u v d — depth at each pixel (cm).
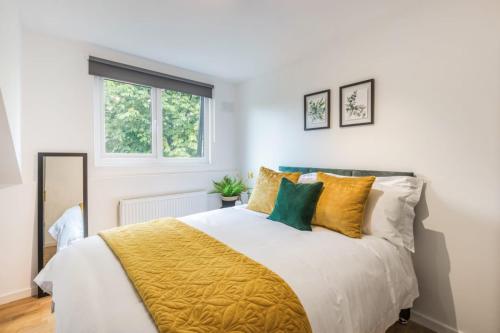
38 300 203
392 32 187
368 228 165
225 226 176
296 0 166
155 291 92
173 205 281
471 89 153
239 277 102
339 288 112
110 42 226
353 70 213
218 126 331
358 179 170
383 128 195
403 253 157
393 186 174
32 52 204
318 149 245
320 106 241
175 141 302
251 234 159
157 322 79
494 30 144
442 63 164
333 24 196
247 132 331
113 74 243
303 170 252
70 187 222
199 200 303
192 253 126
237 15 183
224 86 335
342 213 162
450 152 162
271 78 296
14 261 202
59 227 217
